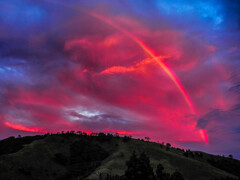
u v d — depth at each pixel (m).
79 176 162.75
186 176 156.88
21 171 155.88
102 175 144.00
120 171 157.12
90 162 198.75
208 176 154.38
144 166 118.56
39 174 164.62
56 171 179.25
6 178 140.62
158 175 122.94
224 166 197.38
